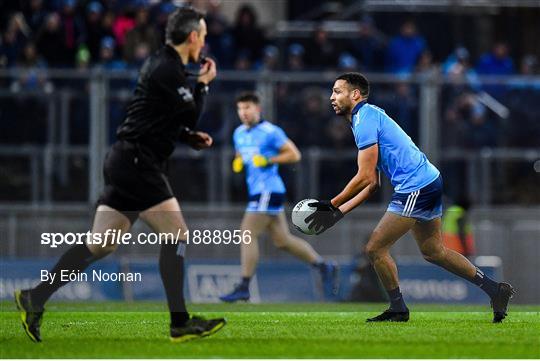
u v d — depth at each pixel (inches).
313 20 3353.8
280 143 1988.2
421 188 1355.8
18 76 2477.9
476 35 3193.9
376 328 1325.0
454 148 2586.1
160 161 1154.0
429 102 2571.4
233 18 3393.2
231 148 2516.0
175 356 1074.1
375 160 1341.0
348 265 2319.1
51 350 1109.1
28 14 2851.9
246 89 2519.7
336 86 1360.7
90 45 2768.2
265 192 1980.8
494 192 2603.3
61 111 2475.4
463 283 2377.0
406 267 2372.0
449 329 1312.7
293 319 1503.4
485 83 2623.0
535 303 2583.7
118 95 2479.1
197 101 1199.6
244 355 1082.7
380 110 1363.2
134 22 2834.6
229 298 1969.7
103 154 2471.7
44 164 2469.2
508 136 2618.1
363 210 2539.4
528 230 2596.0
